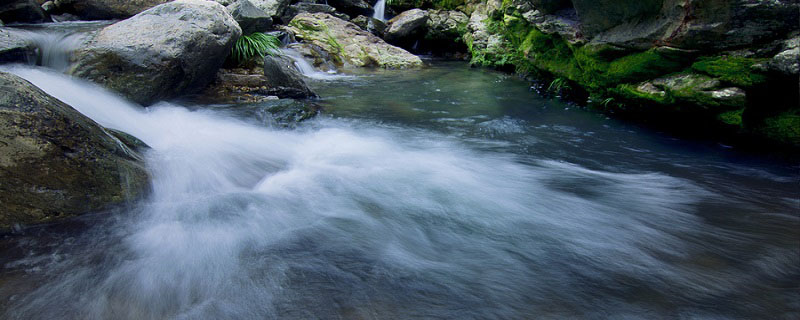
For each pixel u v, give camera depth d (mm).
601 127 6613
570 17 7176
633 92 6211
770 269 3053
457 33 14492
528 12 7961
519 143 5984
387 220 3809
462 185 4617
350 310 2607
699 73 5293
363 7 16281
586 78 7434
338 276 2953
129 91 6273
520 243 3463
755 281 2922
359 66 12164
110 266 2939
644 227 3707
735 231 3598
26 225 3221
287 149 5566
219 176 4457
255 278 2893
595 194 4410
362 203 4129
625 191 4469
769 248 3314
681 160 5281
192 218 3650
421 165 5176
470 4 14469
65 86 5746
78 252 3074
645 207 4090
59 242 3166
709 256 3244
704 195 4312
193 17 7016
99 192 3492
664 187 4535
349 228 3641
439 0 15484
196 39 6820
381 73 11445
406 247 3377
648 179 4758
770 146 5273
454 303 2711
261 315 2547
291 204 4039
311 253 3230
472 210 4039
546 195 4387
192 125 5965
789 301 2705
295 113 6820
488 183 4688
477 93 8961
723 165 5074
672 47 5379
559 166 5188
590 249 3373
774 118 5027
